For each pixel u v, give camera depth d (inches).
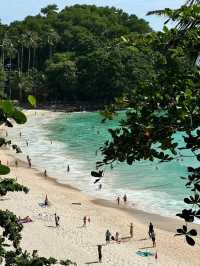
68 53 6988.2
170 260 1592.0
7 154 3361.2
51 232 1811.0
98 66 6087.6
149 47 294.5
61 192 2390.5
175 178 2573.8
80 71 6402.6
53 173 2822.3
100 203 2224.4
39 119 5428.2
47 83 6550.2
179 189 2395.4
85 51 6939.0
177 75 280.1
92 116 5639.8
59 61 6815.9
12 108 219.6
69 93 6491.1
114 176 2662.4
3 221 375.6
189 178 260.7
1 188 377.7
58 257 1594.5
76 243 1723.7
